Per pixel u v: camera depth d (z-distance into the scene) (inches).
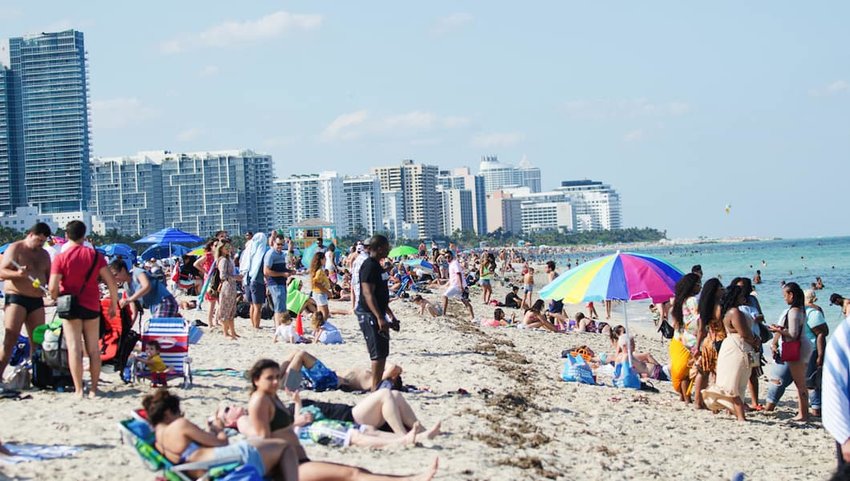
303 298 792.9
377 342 480.7
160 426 285.6
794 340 536.7
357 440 379.6
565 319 1120.2
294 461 295.6
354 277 595.8
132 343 475.5
